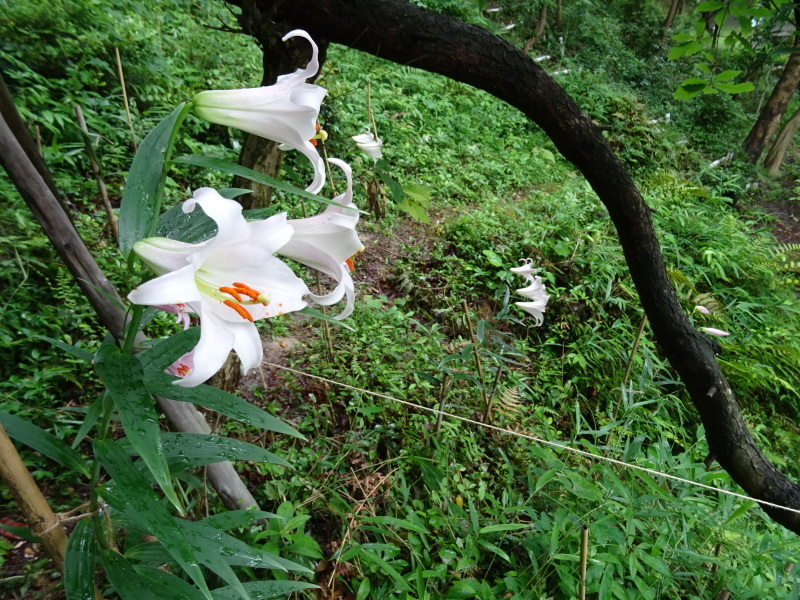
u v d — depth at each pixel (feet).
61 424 3.22
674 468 3.90
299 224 1.43
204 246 1.11
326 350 4.48
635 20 19.20
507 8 15.71
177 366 1.60
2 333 3.43
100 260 4.13
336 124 6.88
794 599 3.15
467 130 9.83
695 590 3.49
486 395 4.33
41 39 5.60
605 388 5.58
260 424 1.57
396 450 3.80
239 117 1.36
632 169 11.21
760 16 3.16
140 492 1.26
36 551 2.75
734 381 6.45
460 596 2.85
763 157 15.31
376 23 2.54
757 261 8.13
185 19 7.96
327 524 3.22
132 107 5.73
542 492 3.70
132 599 1.49
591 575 3.04
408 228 6.93
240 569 2.63
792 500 3.59
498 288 6.13
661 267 3.45
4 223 3.97
